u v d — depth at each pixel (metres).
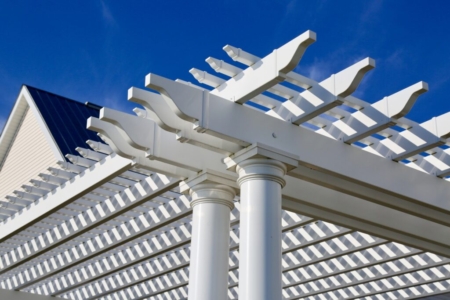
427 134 6.79
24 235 10.80
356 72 5.61
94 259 12.30
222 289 6.72
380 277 12.49
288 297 14.16
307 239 10.42
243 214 6.18
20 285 13.05
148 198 8.45
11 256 11.55
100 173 8.13
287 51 5.48
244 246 6.03
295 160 6.38
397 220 8.45
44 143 16.53
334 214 8.25
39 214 9.30
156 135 6.73
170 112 6.10
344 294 14.25
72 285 13.15
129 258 11.56
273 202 6.16
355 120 6.60
